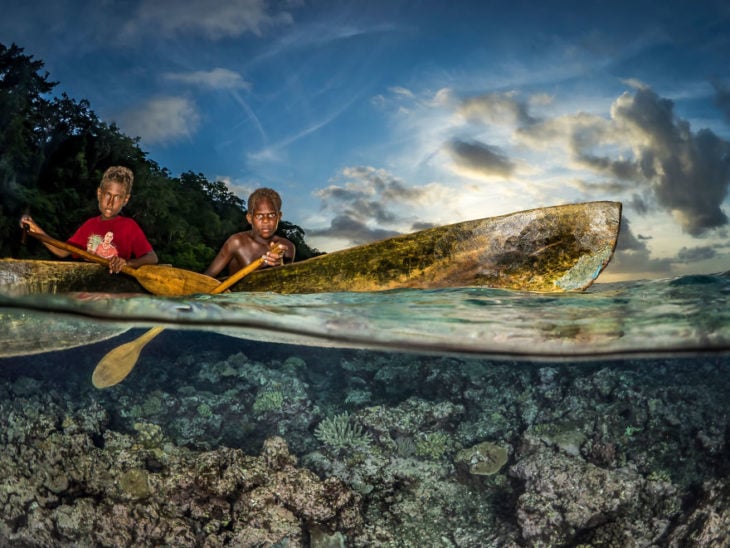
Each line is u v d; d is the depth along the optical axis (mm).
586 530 3180
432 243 2527
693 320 2039
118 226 2500
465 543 3268
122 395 3775
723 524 2852
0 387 3604
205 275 2467
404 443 3637
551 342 2023
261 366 3959
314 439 3668
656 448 3330
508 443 3619
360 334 2070
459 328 2002
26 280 2295
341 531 3242
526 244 2488
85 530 3199
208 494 3229
